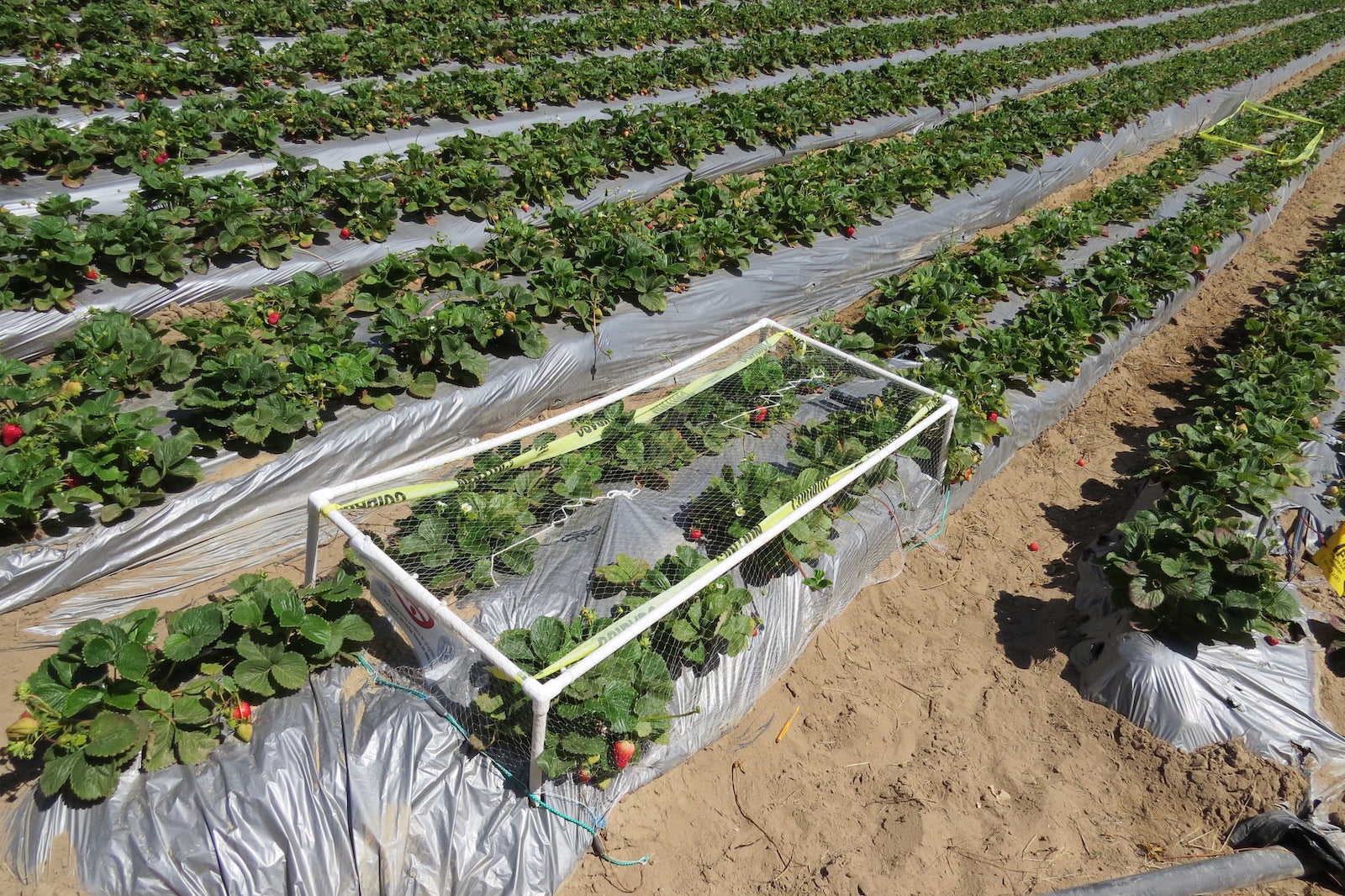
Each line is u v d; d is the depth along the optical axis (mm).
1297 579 7891
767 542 6617
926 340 10156
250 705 5039
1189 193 16797
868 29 25016
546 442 7625
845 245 12859
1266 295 13555
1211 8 39750
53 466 6684
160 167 11242
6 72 12703
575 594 6324
